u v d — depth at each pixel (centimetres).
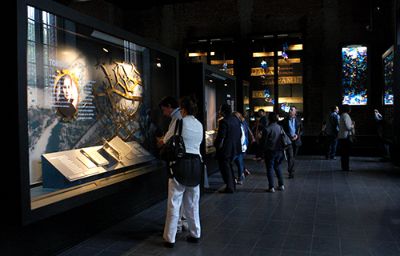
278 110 1562
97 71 594
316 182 909
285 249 462
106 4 1609
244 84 1477
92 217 514
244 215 621
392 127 1126
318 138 1470
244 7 1590
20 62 355
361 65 1446
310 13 1516
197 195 489
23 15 359
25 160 362
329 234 517
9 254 377
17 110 354
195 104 500
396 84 1082
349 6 1467
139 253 455
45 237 428
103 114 613
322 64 1505
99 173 532
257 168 1151
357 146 1412
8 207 362
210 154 1027
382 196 748
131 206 613
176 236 520
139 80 706
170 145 471
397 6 1165
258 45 1577
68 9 434
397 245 471
